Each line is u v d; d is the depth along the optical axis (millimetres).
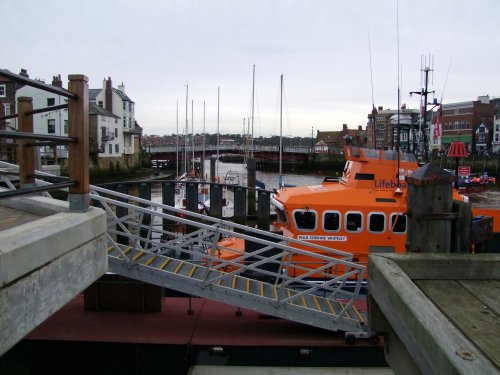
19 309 2068
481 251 3219
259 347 5855
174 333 6094
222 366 5828
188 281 6047
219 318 6707
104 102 55844
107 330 6094
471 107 67688
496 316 1910
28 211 3793
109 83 55938
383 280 2197
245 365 5863
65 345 5781
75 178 3021
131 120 61875
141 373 5793
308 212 8109
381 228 8039
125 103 59000
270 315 6672
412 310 1810
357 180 8461
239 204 17188
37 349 5793
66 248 2557
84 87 3004
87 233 2859
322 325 6129
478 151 65250
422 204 2918
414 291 1994
